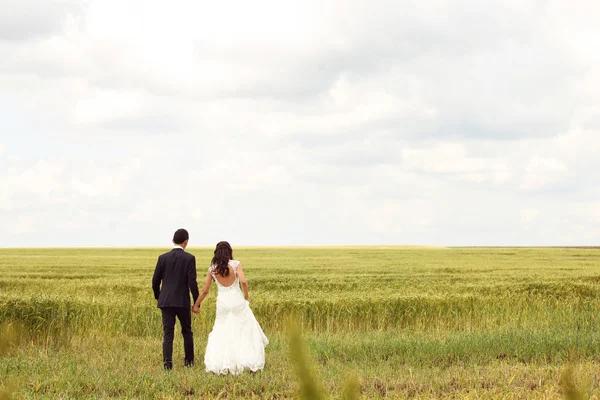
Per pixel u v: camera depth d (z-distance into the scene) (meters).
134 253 89.00
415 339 11.10
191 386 7.87
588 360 9.33
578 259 57.62
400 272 33.75
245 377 8.42
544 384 7.58
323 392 1.39
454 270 35.66
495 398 6.64
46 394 7.06
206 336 12.65
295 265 43.28
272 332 13.37
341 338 11.66
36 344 11.22
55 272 34.50
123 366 8.98
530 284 21.67
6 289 21.06
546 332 11.60
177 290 9.52
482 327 13.59
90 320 12.70
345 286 22.17
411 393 7.36
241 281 9.31
